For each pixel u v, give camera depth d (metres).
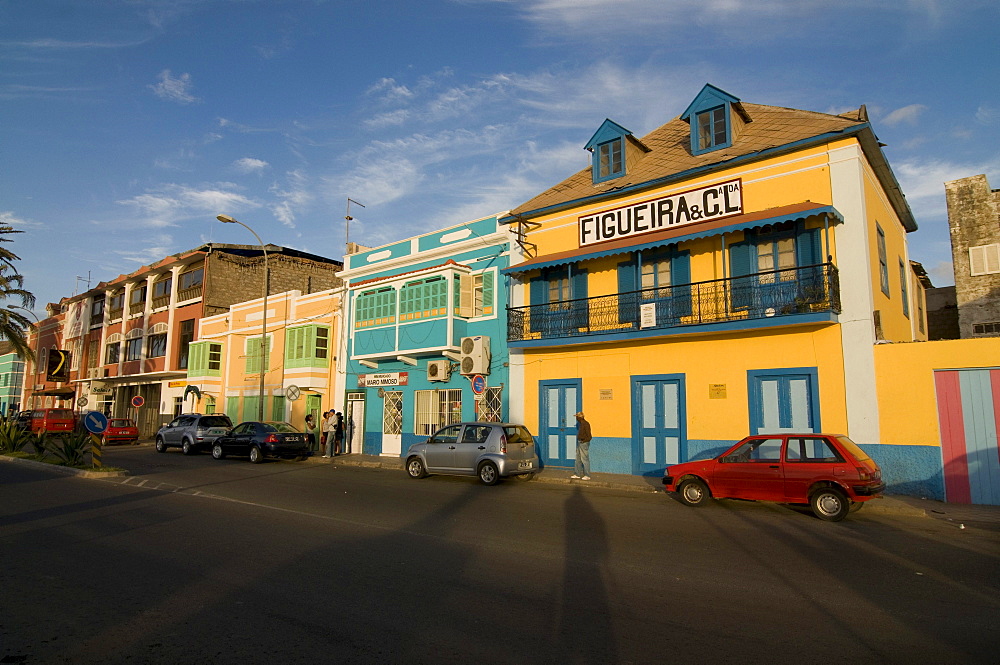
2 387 59.25
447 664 4.51
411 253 23.38
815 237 14.43
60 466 18.42
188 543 8.51
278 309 29.11
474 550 8.08
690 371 15.84
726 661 4.56
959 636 5.08
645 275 17.16
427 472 16.39
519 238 19.77
